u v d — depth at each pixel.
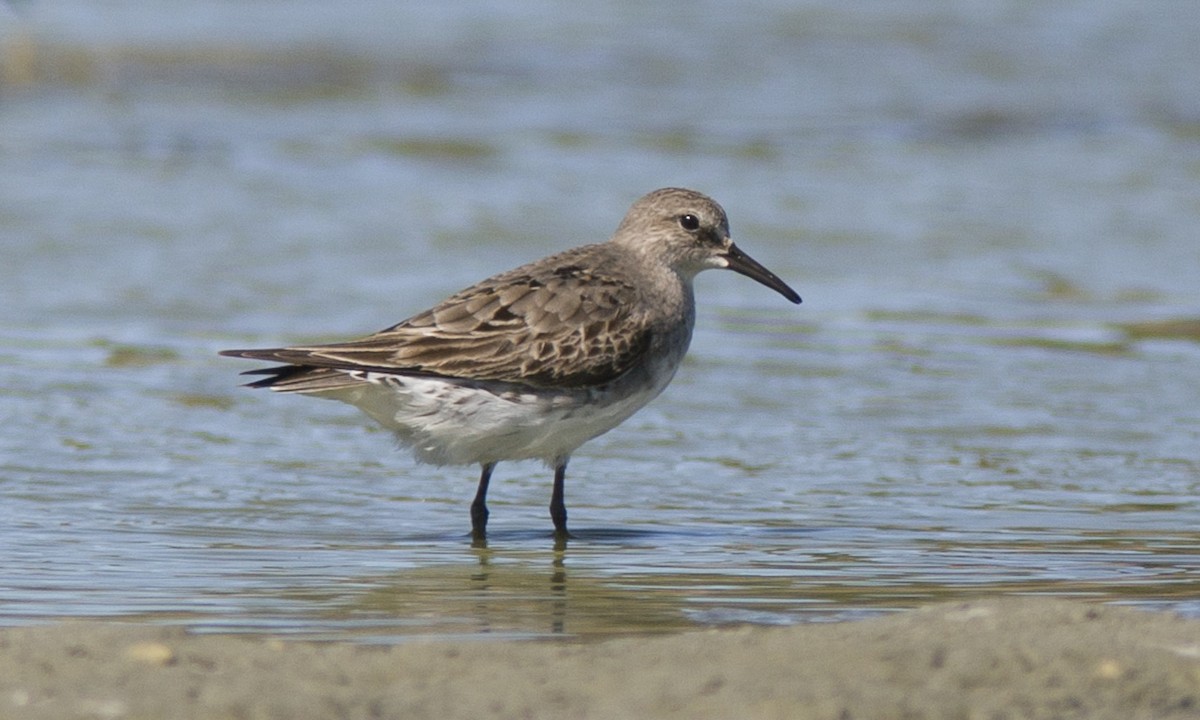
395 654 8.47
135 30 34.88
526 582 10.70
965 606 9.09
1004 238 22.45
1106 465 14.12
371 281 20.03
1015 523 12.41
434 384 11.98
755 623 9.61
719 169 25.73
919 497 13.19
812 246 22.00
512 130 27.94
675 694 7.84
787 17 39.22
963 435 15.02
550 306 12.27
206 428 15.02
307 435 14.98
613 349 12.34
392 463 14.23
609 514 12.82
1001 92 32.03
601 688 7.96
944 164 26.53
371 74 32.03
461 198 23.70
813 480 13.70
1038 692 7.91
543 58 34.06
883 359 17.44
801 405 15.91
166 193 23.38
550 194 24.02
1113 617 8.89
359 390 12.02
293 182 24.27
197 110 28.67
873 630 8.74
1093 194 24.81
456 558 11.42
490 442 12.19
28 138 26.16
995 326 18.75
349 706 7.74
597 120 28.86
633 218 13.20
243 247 21.12
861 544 11.79
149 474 13.59
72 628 8.67
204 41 34.22
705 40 36.28
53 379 16.30
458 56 33.91
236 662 8.26
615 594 10.38
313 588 10.48
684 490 13.46
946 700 7.82
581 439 12.43
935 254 21.72
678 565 11.19
